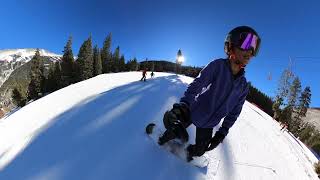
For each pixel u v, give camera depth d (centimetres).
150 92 1241
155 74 3853
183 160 392
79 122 553
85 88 1543
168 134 365
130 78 2814
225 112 326
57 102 958
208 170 407
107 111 656
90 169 362
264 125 1504
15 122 698
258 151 688
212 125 338
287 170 652
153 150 407
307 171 848
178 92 1423
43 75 7156
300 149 1550
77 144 435
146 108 745
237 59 293
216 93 312
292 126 5672
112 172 358
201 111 326
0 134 587
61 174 351
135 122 570
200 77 306
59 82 6725
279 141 1130
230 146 608
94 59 7506
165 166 378
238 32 283
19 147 440
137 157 395
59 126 531
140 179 350
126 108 705
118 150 416
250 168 526
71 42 6819
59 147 426
